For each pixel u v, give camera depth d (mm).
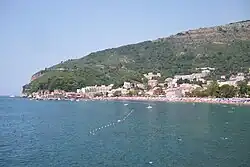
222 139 92312
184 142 87875
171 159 68188
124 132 107875
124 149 78562
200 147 80688
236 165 63438
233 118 150000
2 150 79062
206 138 94062
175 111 196125
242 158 68875
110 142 88625
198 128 116188
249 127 117625
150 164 64188
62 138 96688
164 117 159625
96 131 110938
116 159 68312
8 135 105188
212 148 79438
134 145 83875
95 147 81500
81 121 145625
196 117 157000
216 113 177875
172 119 149250
